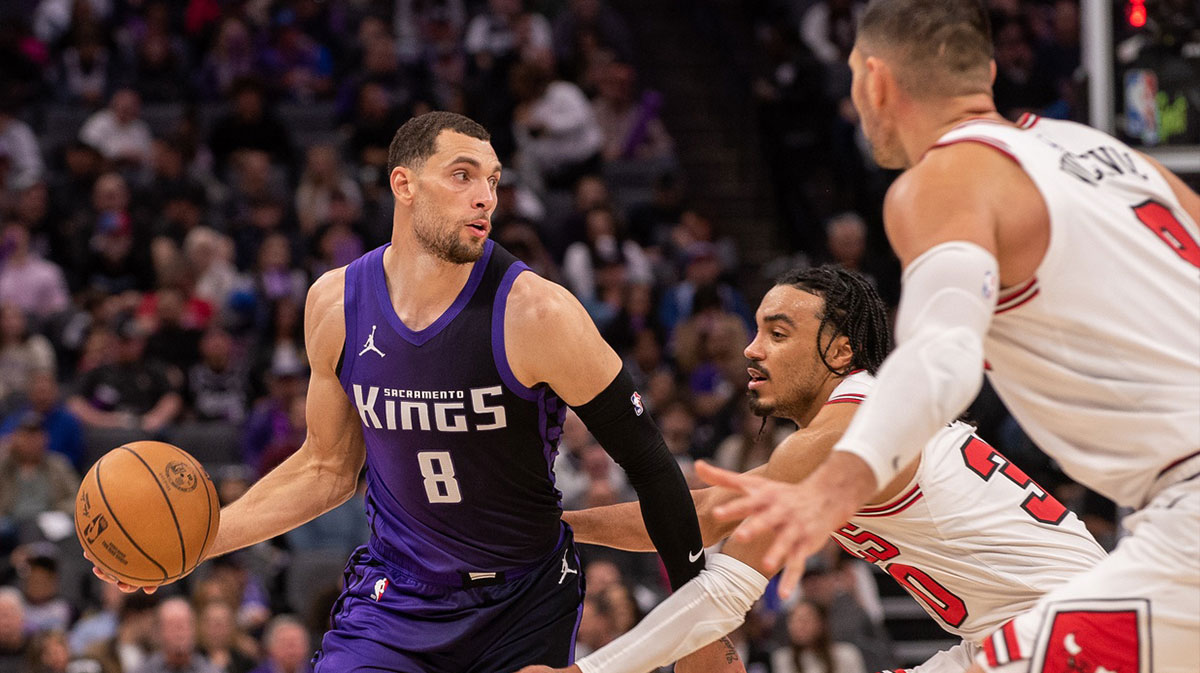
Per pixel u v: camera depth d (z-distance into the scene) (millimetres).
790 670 12609
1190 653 4281
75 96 22062
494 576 5523
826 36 23828
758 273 22531
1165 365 4250
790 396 5629
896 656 13664
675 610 5121
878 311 5688
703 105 25047
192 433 16172
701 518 5855
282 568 14102
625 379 5336
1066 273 4207
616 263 18734
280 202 19469
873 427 3814
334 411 5766
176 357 17094
